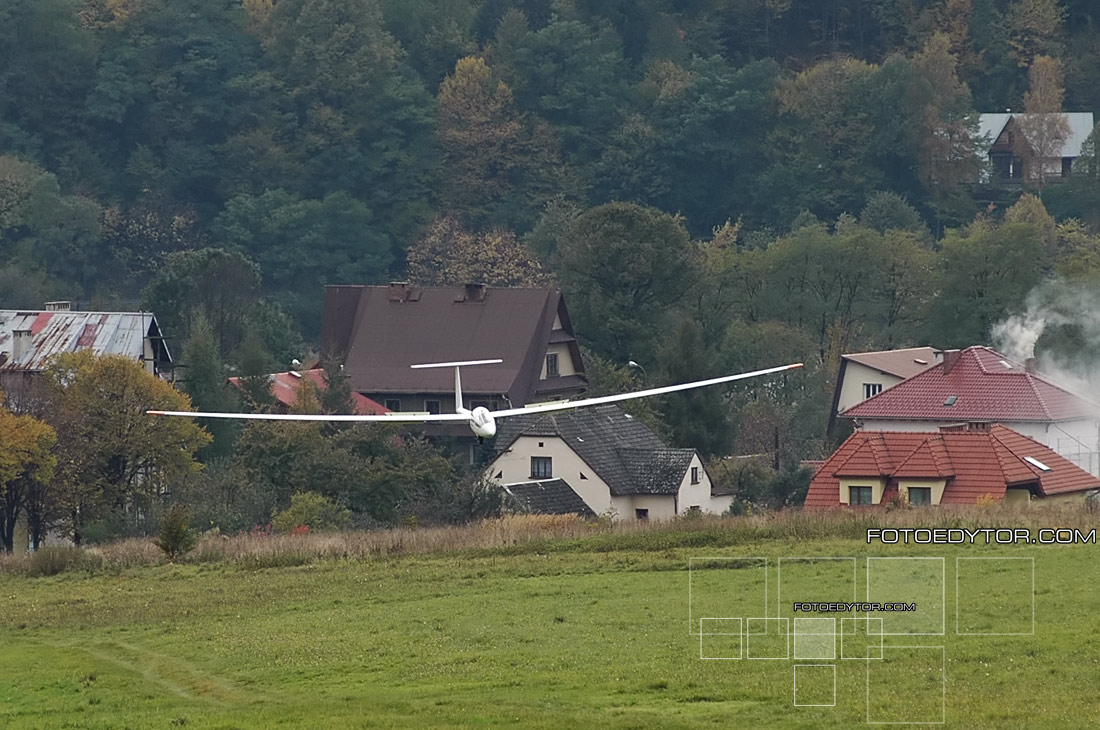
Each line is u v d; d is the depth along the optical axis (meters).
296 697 119.19
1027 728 102.19
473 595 158.12
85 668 134.50
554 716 107.94
